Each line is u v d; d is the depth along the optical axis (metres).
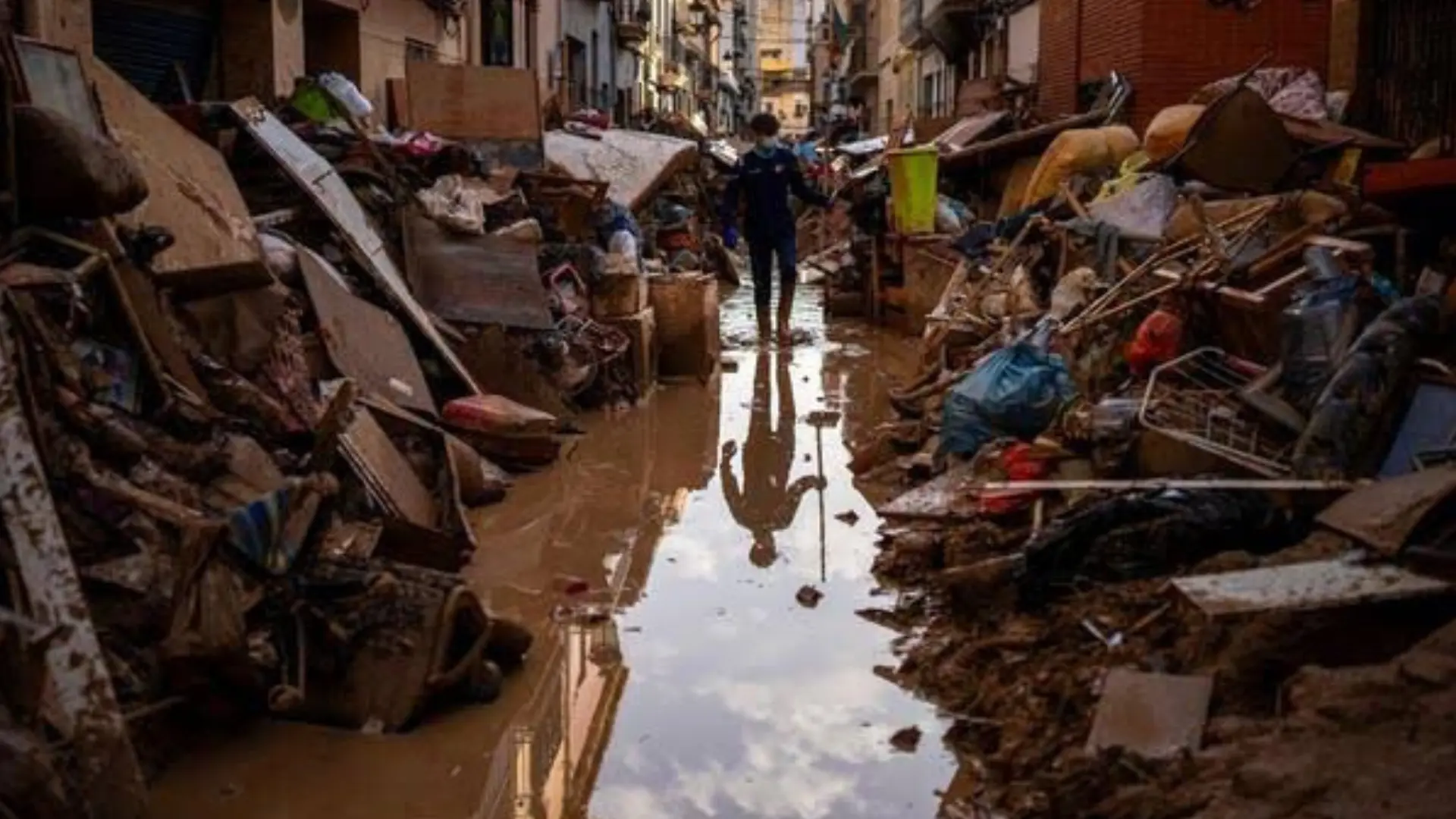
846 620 5.73
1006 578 5.44
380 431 6.64
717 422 9.98
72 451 4.65
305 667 4.64
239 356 6.46
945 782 4.27
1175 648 4.44
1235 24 15.19
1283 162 10.54
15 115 5.31
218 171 7.62
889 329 15.32
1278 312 6.91
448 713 4.77
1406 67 10.88
